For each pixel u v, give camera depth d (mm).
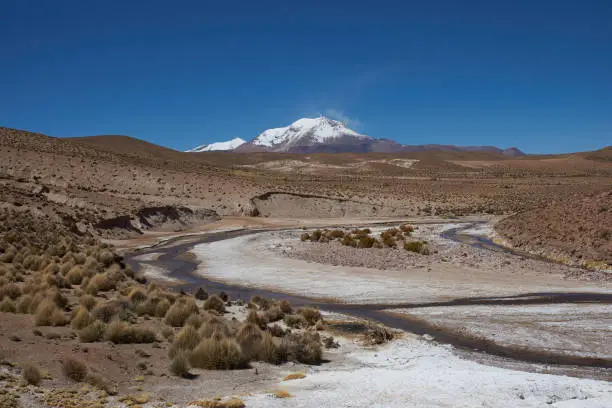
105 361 11789
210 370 12438
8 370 9992
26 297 16938
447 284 30188
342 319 21453
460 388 10844
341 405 9453
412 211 98750
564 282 30781
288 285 30844
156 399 9641
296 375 12164
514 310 22719
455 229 68812
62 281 23500
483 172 187000
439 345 17219
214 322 16766
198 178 103312
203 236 62875
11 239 34750
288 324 19969
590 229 43562
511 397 10094
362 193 112562
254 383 11398
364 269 36062
